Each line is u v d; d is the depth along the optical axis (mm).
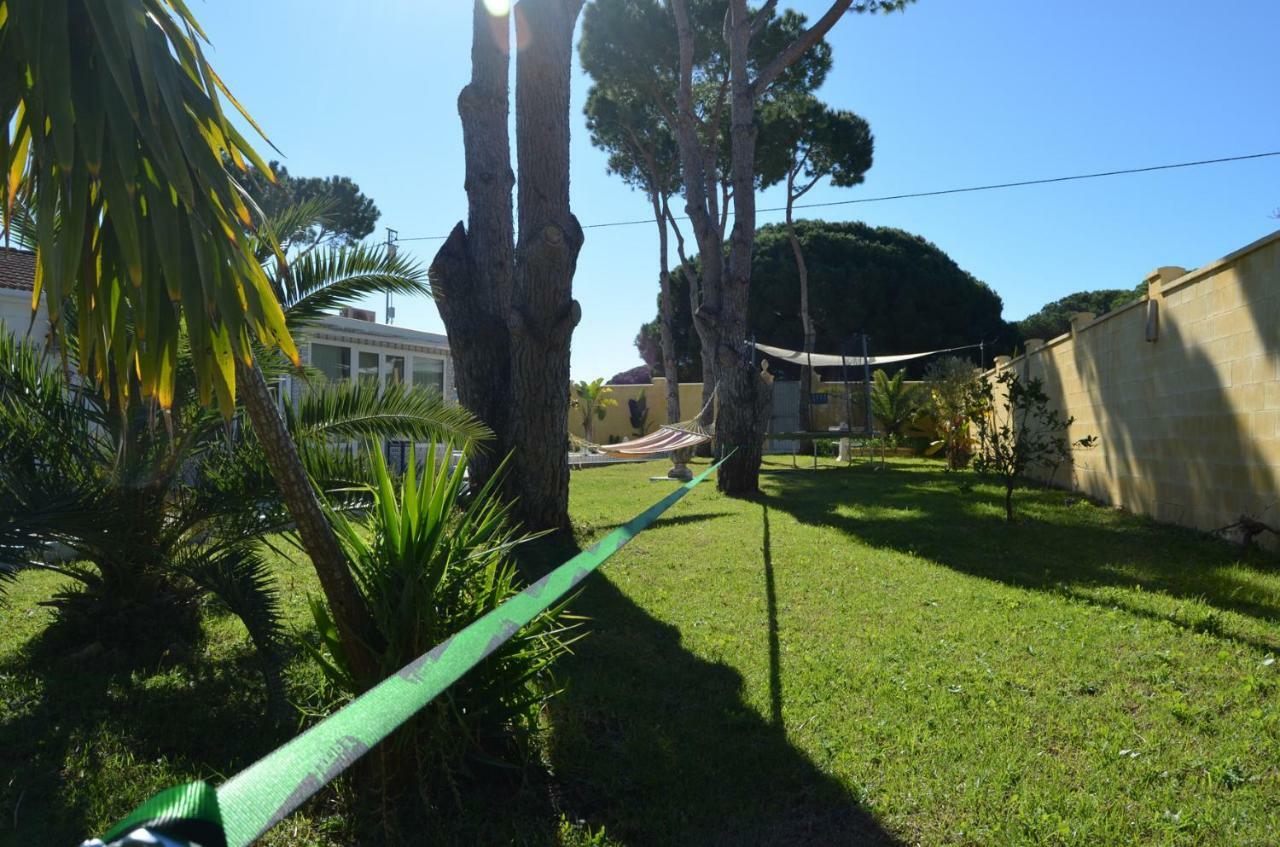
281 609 5633
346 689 3148
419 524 3123
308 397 5488
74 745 3566
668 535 8914
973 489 13594
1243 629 5031
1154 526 9008
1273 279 7004
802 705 3998
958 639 5043
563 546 8141
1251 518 7410
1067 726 3701
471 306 8500
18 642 4988
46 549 4316
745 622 5488
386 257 5492
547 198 8180
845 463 20109
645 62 20922
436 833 2861
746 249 13398
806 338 26203
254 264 2484
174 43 2271
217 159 2322
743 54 13430
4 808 3039
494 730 3215
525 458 8359
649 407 27656
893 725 3742
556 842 2826
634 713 3951
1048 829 2836
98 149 2012
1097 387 11562
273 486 4590
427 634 2990
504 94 8703
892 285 33750
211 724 3809
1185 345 8711
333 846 2818
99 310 2430
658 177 25016
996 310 36344
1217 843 2758
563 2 8156
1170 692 4090
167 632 4945
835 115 24953
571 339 8547
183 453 4801
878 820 2945
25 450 4418
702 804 3076
